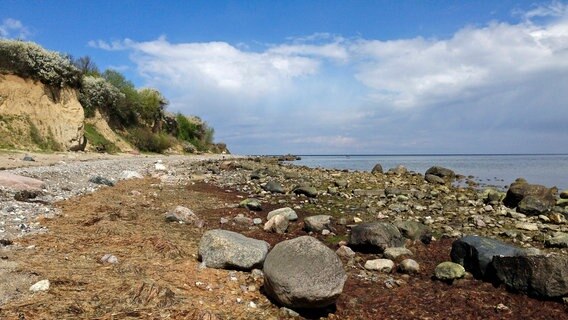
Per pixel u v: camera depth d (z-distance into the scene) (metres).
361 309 7.52
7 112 34.69
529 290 8.32
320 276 6.82
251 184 25.33
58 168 23.16
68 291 6.50
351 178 32.81
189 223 13.05
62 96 40.38
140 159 40.41
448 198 22.69
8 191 14.50
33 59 38.31
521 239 13.51
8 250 8.42
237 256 8.33
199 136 85.19
